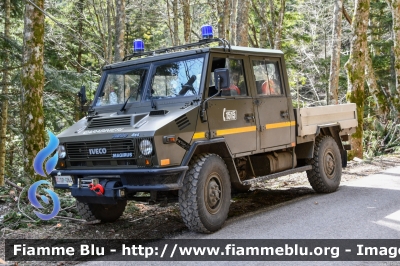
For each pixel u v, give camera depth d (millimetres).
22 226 6777
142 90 6789
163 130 5648
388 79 23422
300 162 8703
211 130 6336
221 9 19156
